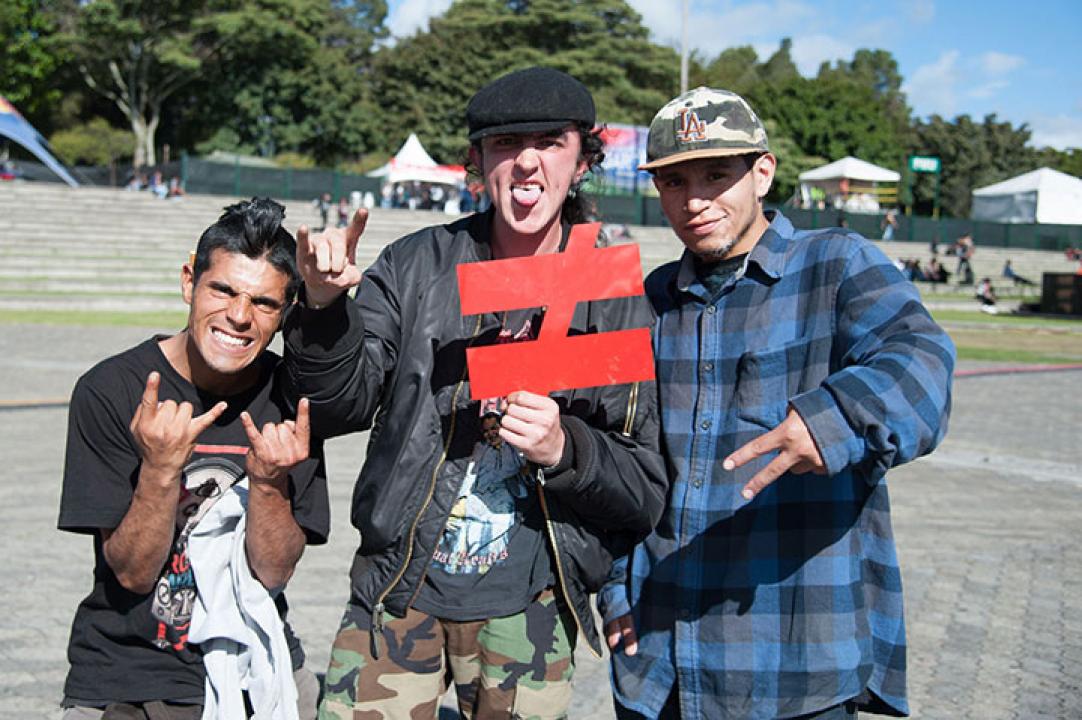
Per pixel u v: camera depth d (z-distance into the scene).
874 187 48.53
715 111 2.31
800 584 2.29
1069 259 42.16
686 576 2.41
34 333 16.22
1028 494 7.68
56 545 5.75
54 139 53.94
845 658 2.26
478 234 2.48
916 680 4.24
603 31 62.66
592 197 2.62
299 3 56.72
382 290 2.39
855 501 2.32
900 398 1.94
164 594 2.23
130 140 55.69
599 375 2.17
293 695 2.24
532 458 2.15
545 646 2.36
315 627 4.68
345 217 34.06
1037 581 5.55
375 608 2.31
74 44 53.62
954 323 25.23
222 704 2.18
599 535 2.38
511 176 2.29
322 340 2.04
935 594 5.33
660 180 2.40
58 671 4.12
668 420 2.51
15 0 50.34
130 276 24.25
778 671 2.30
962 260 38.03
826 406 1.94
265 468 2.07
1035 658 4.48
